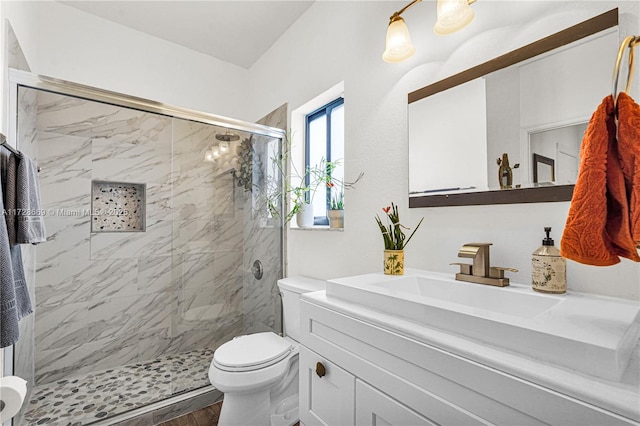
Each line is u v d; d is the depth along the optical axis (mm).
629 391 481
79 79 2189
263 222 2352
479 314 695
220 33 2459
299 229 2119
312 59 2082
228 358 1529
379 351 827
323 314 1036
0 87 1393
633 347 629
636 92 812
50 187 1700
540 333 585
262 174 2354
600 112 612
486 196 1105
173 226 2086
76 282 1825
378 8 1588
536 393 538
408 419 740
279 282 1924
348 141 1745
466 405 637
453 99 1224
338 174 2021
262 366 1501
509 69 1059
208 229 2184
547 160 958
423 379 718
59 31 2123
